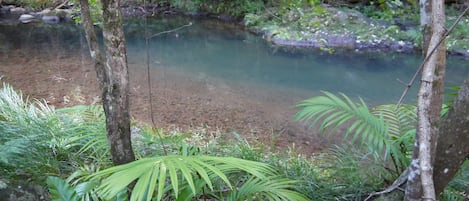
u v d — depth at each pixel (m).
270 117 4.51
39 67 6.20
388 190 1.94
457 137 1.70
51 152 2.59
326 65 7.23
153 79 5.88
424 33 1.72
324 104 2.37
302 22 8.98
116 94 1.66
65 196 1.68
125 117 1.70
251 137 3.87
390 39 8.33
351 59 7.66
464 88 1.68
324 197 2.21
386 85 6.17
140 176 1.13
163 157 1.22
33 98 4.73
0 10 10.91
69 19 10.55
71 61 6.65
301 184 2.31
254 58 7.56
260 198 1.59
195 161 1.19
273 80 6.24
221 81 6.02
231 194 1.65
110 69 1.64
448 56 7.50
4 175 2.15
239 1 10.79
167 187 1.63
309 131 4.03
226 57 7.59
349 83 6.24
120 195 1.64
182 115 4.43
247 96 5.32
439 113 1.61
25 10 11.02
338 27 8.78
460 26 7.82
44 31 9.26
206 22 10.83
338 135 3.86
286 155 3.11
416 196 1.71
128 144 1.74
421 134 1.17
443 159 1.74
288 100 5.25
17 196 1.70
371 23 8.91
